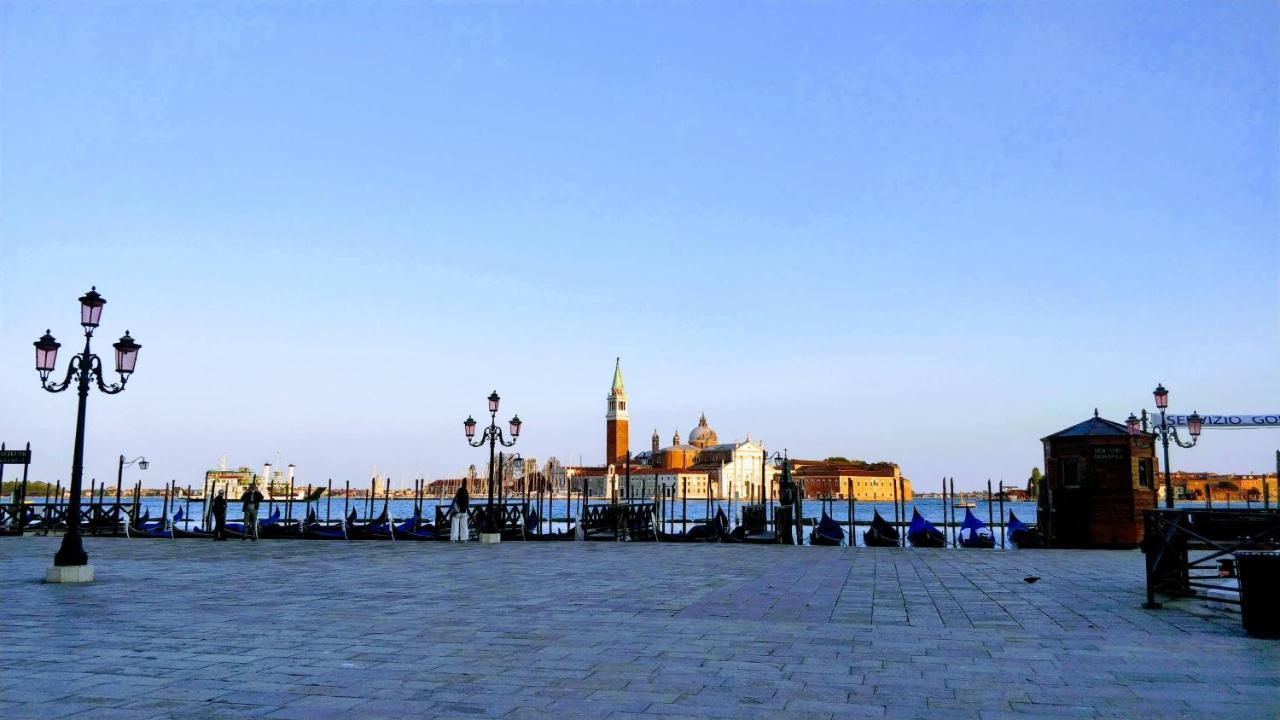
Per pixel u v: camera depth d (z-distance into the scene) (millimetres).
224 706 8555
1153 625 14352
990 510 57750
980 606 16844
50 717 8070
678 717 8242
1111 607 16750
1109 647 12180
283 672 10188
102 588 19828
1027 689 9492
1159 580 17406
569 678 9938
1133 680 9977
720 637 12891
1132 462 36844
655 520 52594
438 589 19750
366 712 8352
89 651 11500
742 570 25641
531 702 8797
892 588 20359
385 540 44438
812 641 12578
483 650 11695
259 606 16406
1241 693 9328
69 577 21125
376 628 13625
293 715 8227
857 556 32750
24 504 54906
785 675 10164
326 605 16594
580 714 8328
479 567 26500
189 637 12688
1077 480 37531
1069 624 14461
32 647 11797
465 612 15609
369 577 22875
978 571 25328
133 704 8602
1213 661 11141
